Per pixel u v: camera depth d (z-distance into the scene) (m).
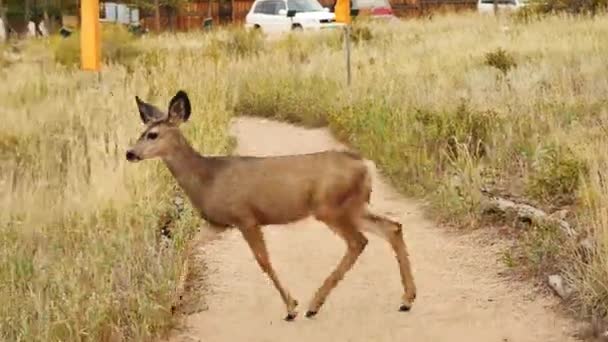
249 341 9.84
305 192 9.94
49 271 10.70
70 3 60.97
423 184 15.09
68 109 21.52
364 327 10.11
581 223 11.62
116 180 14.00
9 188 14.05
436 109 18.31
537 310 10.23
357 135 19.16
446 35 34.28
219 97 23.86
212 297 11.09
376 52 30.22
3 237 11.87
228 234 13.33
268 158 10.10
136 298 10.15
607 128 15.27
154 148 10.04
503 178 14.42
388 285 11.30
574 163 13.33
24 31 59.72
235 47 35.62
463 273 11.49
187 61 29.86
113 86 24.88
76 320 9.41
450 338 9.71
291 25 43.06
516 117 16.97
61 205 13.30
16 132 19.23
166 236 12.63
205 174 10.08
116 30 36.19
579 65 22.95
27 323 9.38
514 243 12.17
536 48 27.14
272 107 24.50
